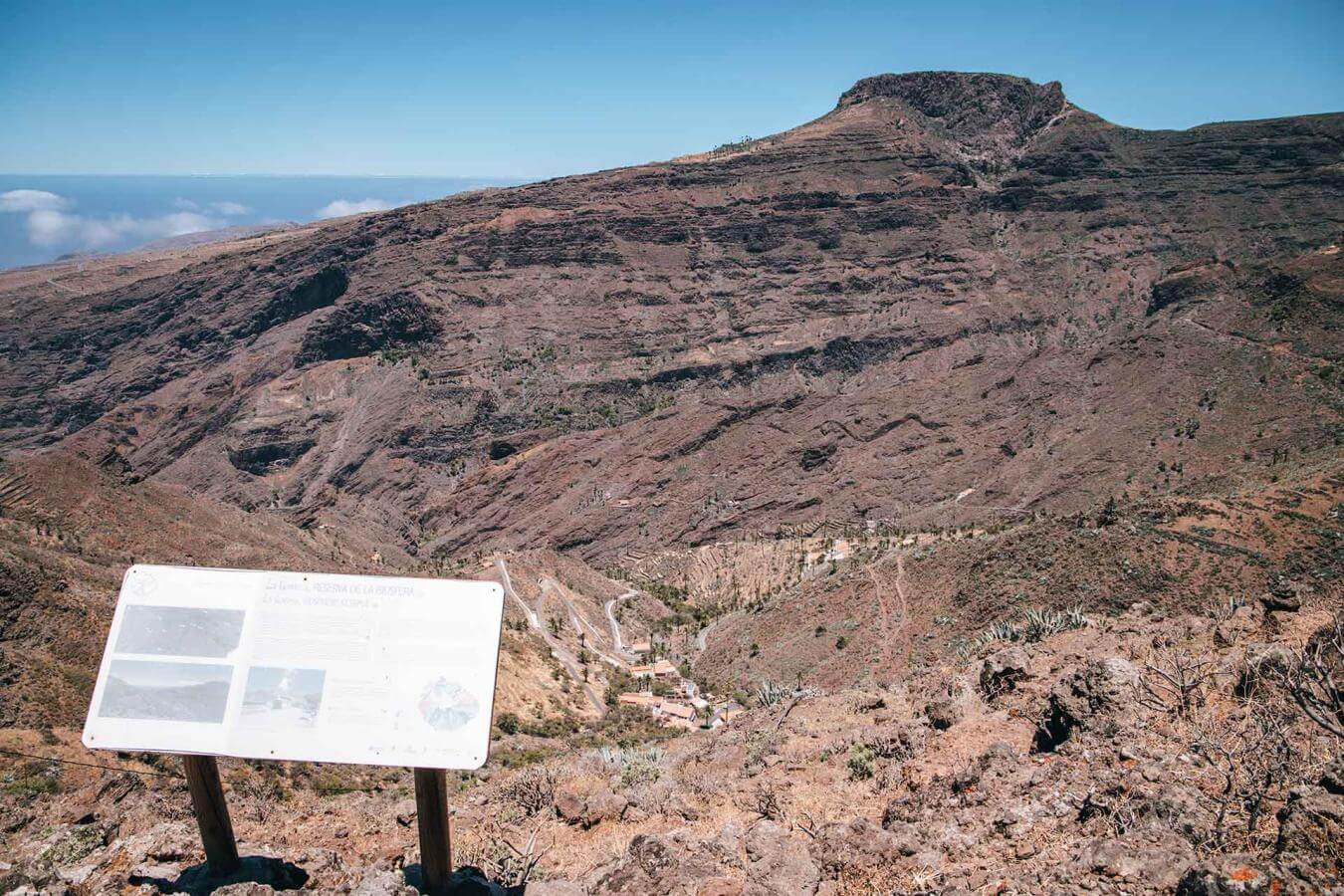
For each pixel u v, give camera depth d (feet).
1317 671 37.35
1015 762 41.68
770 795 45.50
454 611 28.91
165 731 28.17
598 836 43.11
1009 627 89.92
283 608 29.01
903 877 30.99
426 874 30.50
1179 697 42.42
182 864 33.55
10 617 151.64
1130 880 25.86
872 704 67.92
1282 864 23.43
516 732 170.30
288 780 93.50
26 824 48.98
